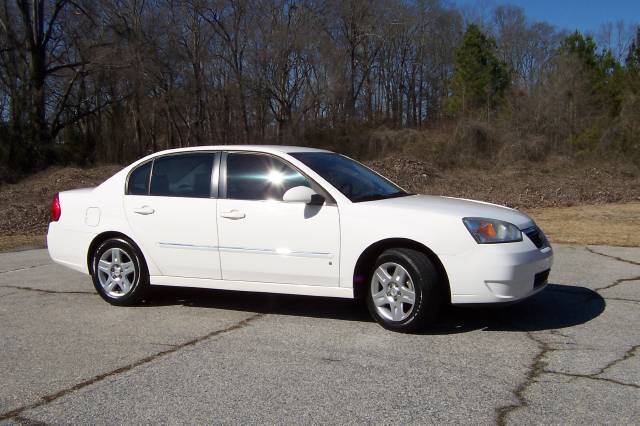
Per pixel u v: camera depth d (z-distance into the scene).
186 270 6.25
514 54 49.88
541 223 12.85
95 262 6.66
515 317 5.88
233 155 6.25
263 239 5.85
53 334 5.58
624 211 14.95
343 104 38.78
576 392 4.08
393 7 46.66
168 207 6.31
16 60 31.19
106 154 34.47
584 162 25.53
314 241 5.66
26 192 19.77
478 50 38.38
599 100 31.05
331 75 38.38
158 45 34.28
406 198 6.03
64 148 31.50
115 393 4.20
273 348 5.08
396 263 5.37
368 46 46.66
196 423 3.73
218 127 37.06
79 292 7.27
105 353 5.03
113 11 33.47
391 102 50.25
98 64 32.59
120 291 6.57
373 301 5.55
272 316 6.07
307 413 3.83
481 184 21.31
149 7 34.50
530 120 29.09
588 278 7.54
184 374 4.53
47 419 3.82
